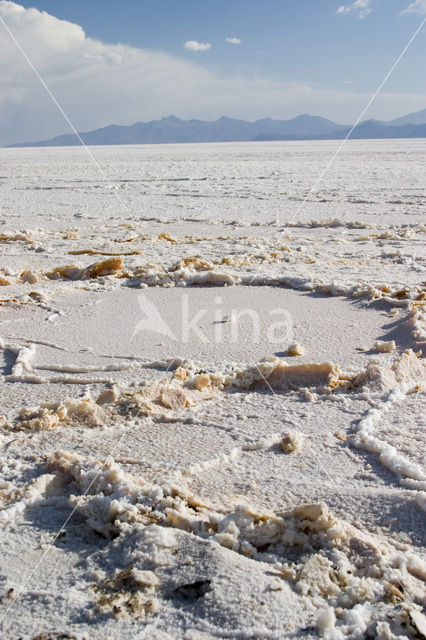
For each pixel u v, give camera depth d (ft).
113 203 40.81
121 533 6.15
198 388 10.54
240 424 9.23
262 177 57.62
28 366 11.81
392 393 10.04
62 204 40.60
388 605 5.20
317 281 17.70
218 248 24.29
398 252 22.36
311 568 5.59
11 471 7.78
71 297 17.07
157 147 201.57
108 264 19.70
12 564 5.90
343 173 59.11
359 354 12.13
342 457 8.16
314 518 6.19
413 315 13.92
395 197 39.45
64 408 9.36
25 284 18.45
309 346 12.71
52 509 6.96
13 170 75.41
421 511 6.67
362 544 5.98
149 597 5.29
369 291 16.17
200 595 5.29
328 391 10.37
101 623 5.03
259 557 5.93
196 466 7.77
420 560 5.84
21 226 31.17
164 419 9.38
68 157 113.70
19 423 9.16
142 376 11.25
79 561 5.94
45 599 5.35
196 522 6.31
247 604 5.10
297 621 4.97
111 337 13.57
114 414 9.47
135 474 7.59
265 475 7.66
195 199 42.19
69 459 7.79
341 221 29.84
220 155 111.34
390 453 7.97
